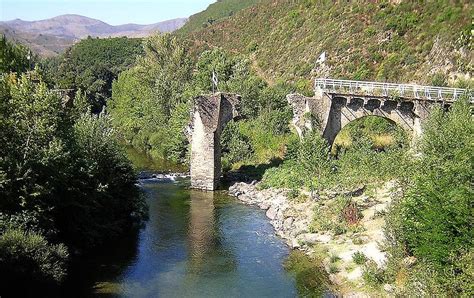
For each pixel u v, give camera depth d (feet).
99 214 97.66
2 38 175.22
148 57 241.35
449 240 64.03
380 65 221.05
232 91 194.18
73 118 100.83
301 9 324.39
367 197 110.42
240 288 77.87
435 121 104.99
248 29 372.99
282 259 89.76
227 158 167.12
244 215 117.29
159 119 212.23
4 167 71.36
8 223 70.54
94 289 76.28
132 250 93.66
